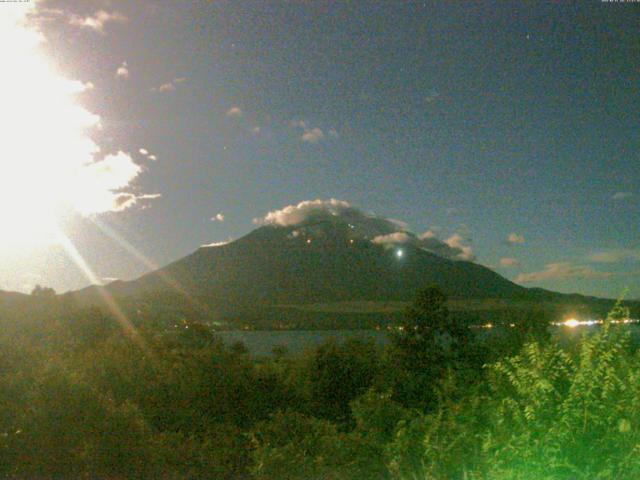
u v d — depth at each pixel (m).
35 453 11.06
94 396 11.74
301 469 9.70
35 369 12.65
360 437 9.79
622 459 6.01
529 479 6.19
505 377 7.76
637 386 6.37
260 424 12.38
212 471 11.15
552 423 6.43
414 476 7.91
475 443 7.23
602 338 6.73
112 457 10.97
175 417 14.42
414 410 10.20
